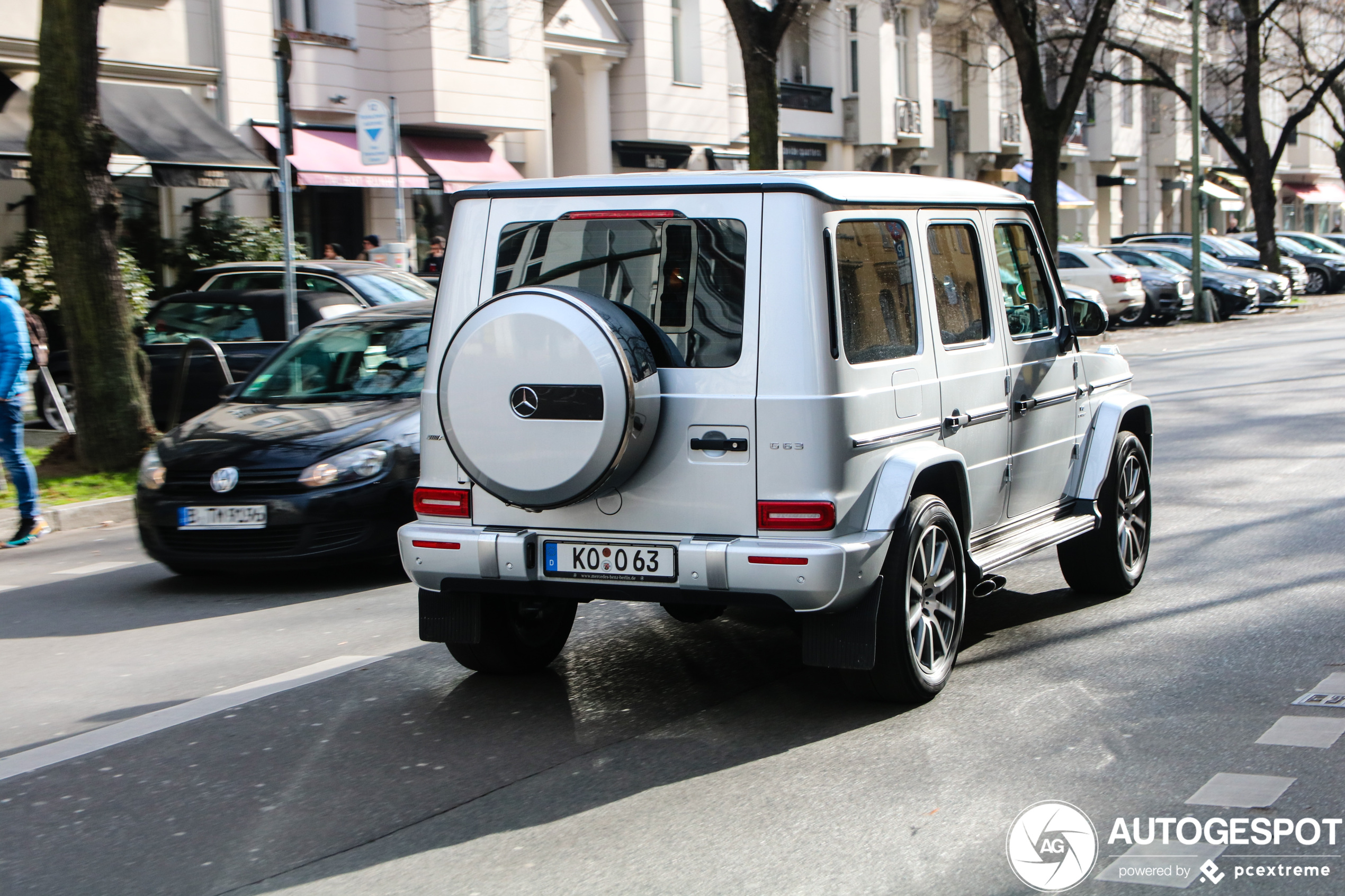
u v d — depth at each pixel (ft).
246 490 25.98
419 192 84.64
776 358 15.94
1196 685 18.20
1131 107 170.40
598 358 15.72
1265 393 54.24
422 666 20.36
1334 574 24.49
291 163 70.90
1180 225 193.57
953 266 19.22
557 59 94.27
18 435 32.55
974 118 140.77
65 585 27.91
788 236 16.02
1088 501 22.58
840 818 13.89
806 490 15.87
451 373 16.43
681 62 102.47
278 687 19.44
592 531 16.78
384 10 80.02
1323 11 140.67
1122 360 25.63
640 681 19.30
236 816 14.55
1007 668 19.29
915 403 17.61
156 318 44.24
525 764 15.89
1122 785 14.60
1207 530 28.76
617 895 12.26
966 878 12.38
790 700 18.11
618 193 16.81
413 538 17.44
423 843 13.62
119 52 65.62
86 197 39.24
